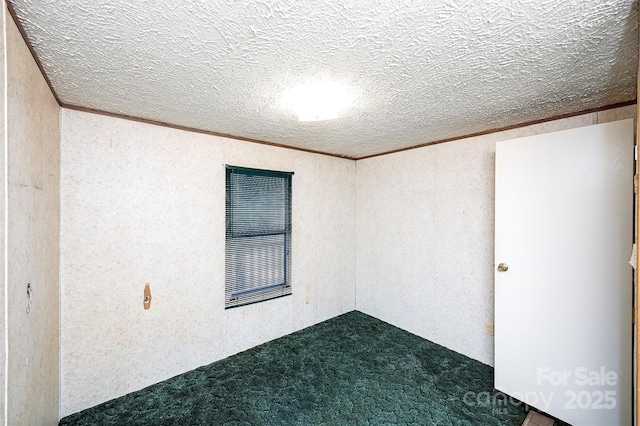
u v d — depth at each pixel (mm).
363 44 1080
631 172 1496
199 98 1630
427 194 2789
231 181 2496
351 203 3523
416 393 1994
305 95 1580
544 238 1795
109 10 880
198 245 2309
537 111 1860
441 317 2672
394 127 2219
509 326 1949
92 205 1841
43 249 1361
